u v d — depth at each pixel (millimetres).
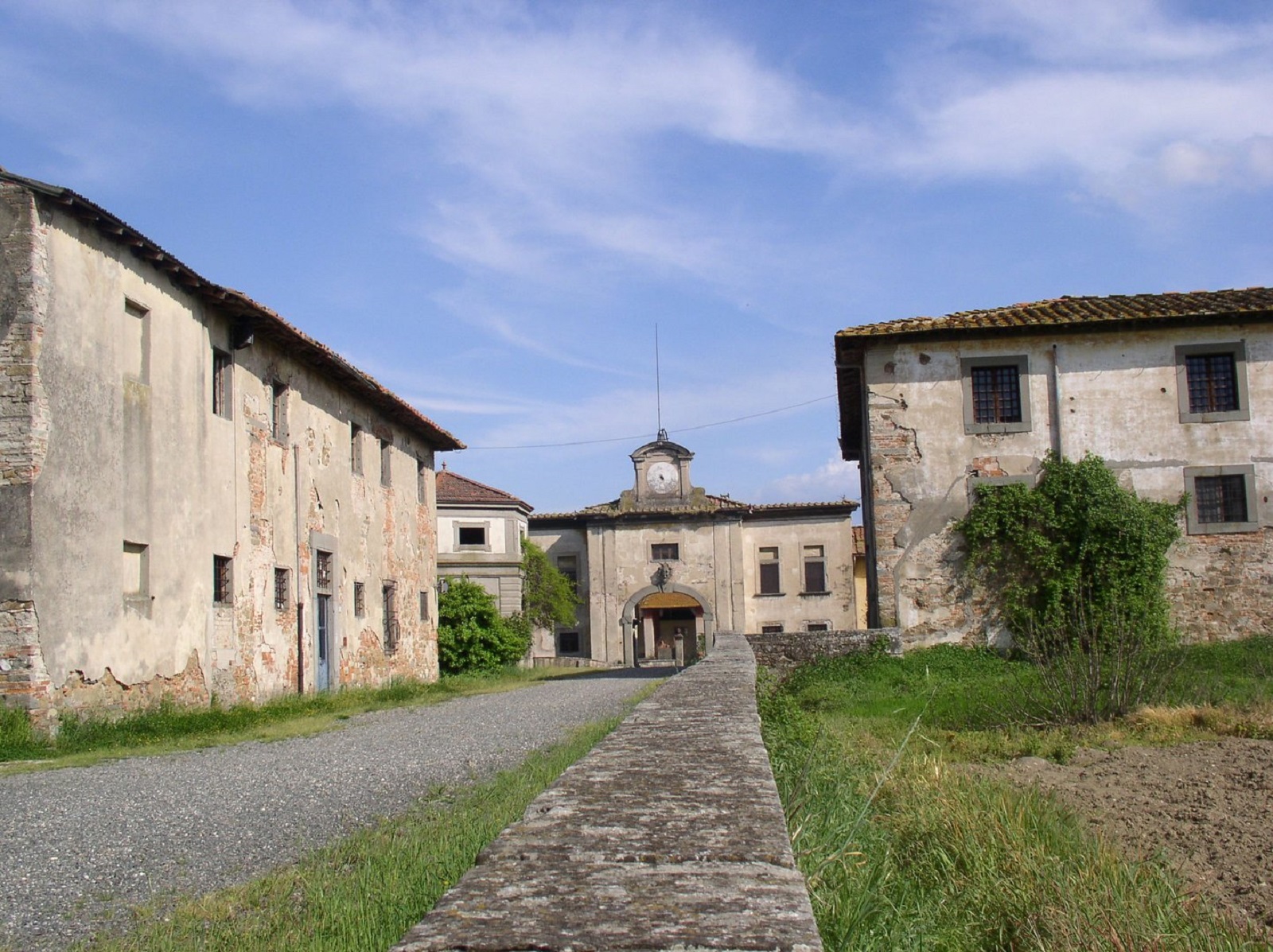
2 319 12695
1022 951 5180
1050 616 22984
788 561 48625
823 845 4797
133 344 15000
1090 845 7125
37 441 12648
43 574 12656
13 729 12086
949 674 21594
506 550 45969
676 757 4078
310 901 4988
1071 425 24109
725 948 1910
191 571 16203
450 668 32344
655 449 49844
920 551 24031
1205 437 23844
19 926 4961
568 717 15234
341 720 16281
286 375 20453
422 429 28719
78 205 13297
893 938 4203
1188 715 14586
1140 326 24031
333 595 22438
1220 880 7020
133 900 5410
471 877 2340
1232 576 23438
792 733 10062
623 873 2373
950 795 7684
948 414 24344
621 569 48344
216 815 7812
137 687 14523
